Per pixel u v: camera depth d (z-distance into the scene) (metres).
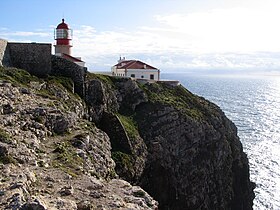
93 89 53.00
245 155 74.25
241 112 190.25
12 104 30.56
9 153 21.64
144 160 49.94
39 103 33.88
